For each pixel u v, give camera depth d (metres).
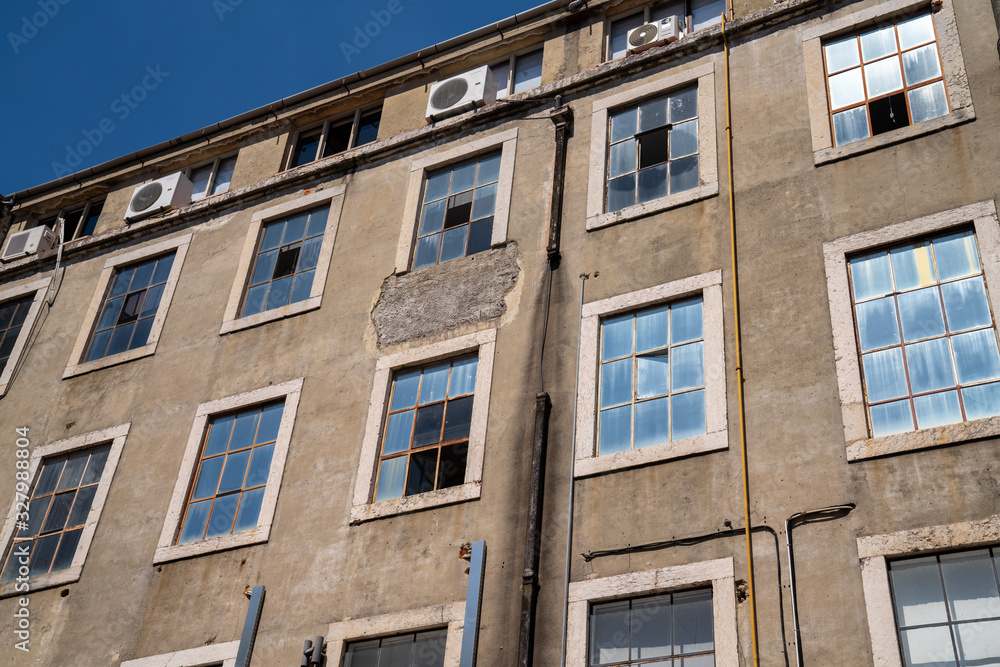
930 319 11.68
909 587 10.15
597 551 11.62
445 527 12.68
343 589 12.77
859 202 12.81
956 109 12.99
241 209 18.42
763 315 12.47
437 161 16.88
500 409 13.39
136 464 15.66
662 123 15.29
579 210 14.84
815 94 14.18
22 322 19.25
